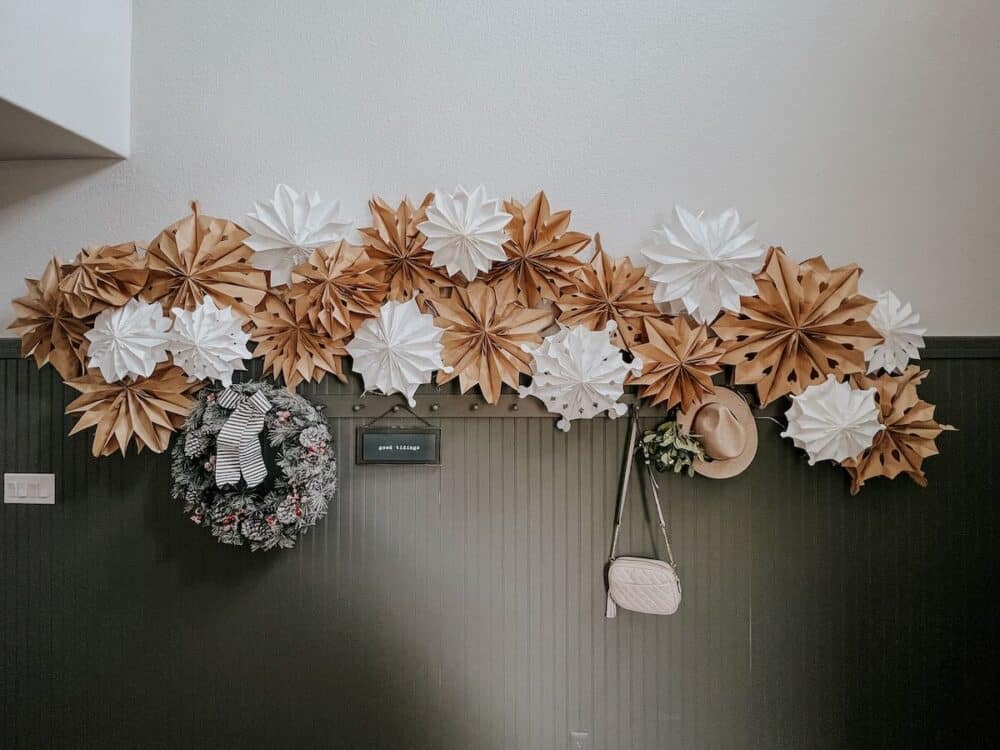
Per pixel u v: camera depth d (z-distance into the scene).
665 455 1.37
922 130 1.47
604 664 1.46
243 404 1.33
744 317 1.40
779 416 1.45
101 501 1.49
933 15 1.47
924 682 1.45
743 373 1.39
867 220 1.47
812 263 1.41
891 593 1.46
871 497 1.46
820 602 1.46
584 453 1.46
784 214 1.47
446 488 1.47
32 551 1.49
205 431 1.32
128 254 1.42
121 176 1.49
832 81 1.47
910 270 1.47
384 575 1.47
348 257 1.37
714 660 1.46
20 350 1.49
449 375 1.40
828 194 1.47
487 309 1.38
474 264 1.33
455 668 1.47
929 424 1.38
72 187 1.49
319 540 1.47
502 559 1.47
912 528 1.46
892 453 1.42
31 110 1.25
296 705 1.47
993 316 1.47
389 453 1.45
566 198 1.48
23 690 1.49
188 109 1.49
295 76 1.49
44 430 1.49
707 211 1.47
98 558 1.49
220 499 1.32
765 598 1.46
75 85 1.35
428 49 1.48
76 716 1.48
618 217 1.47
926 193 1.47
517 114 1.48
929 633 1.45
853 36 1.47
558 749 1.46
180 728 1.48
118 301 1.39
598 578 1.46
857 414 1.34
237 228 1.43
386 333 1.33
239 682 1.48
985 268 1.47
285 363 1.41
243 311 1.41
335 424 1.46
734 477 1.46
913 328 1.40
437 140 1.48
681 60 1.48
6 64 1.20
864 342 1.35
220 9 1.49
